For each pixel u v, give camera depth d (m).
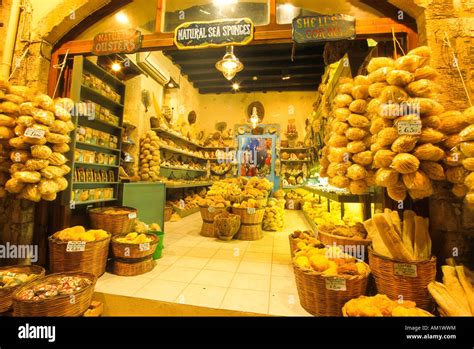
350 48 2.88
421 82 1.57
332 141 2.04
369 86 1.86
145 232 2.92
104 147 3.15
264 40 2.32
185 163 7.73
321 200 5.43
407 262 1.63
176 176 7.09
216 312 1.80
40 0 2.62
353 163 1.99
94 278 1.88
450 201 1.95
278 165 7.92
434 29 2.01
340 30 2.20
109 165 3.27
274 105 8.86
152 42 2.49
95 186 3.09
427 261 1.63
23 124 2.03
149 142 5.16
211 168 8.74
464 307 1.44
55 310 1.57
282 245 3.49
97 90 2.98
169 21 2.66
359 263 1.85
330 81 4.04
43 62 2.63
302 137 8.60
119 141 3.49
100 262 2.32
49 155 2.09
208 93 9.17
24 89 2.22
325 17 2.21
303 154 8.22
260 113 8.84
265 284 2.20
